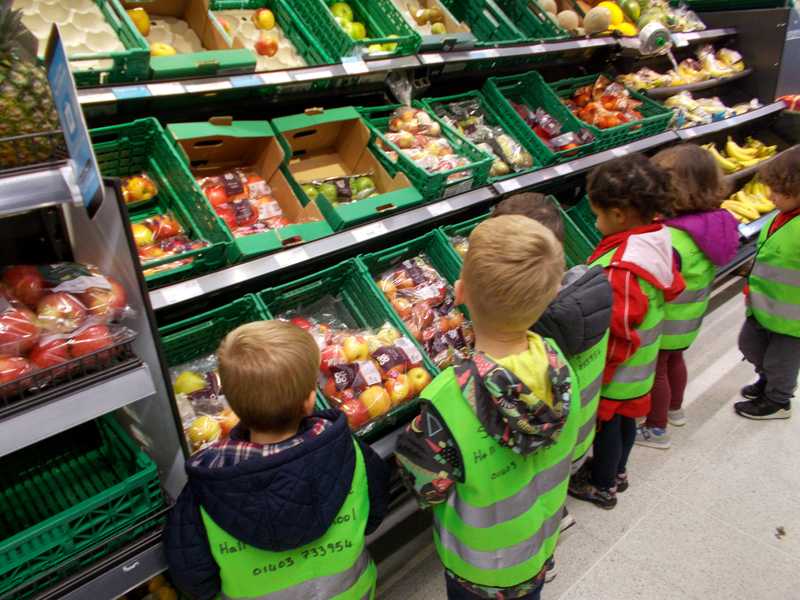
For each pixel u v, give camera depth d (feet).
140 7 7.08
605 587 6.95
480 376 4.00
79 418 3.45
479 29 10.37
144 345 3.94
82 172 2.96
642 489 8.36
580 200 10.56
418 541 7.36
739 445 9.24
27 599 3.75
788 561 7.39
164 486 4.67
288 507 3.65
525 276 3.93
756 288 8.93
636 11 12.58
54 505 4.47
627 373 6.79
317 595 4.17
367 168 8.12
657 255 6.27
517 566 4.74
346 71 7.43
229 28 7.58
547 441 4.10
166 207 6.58
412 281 7.29
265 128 6.98
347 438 4.05
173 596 5.22
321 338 6.19
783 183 8.13
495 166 8.91
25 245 4.53
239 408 3.80
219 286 5.71
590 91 11.78
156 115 6.75
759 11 14.01
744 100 14.98
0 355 3.28
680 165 7.39
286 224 7.09
